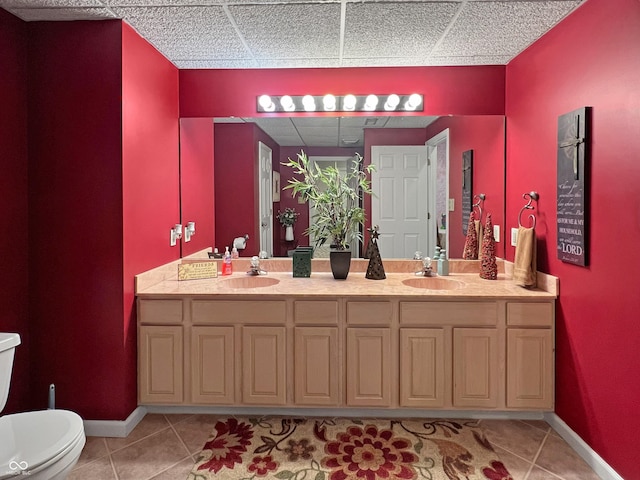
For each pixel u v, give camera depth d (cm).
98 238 232
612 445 191
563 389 232
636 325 175
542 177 250
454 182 307
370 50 270
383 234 313
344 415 255
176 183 303
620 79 182
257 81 304
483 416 253
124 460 211
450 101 300
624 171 180
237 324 247
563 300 231
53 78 230
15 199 224
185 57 281
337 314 246
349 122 307
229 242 318
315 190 309
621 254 183
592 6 201
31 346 235
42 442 161
